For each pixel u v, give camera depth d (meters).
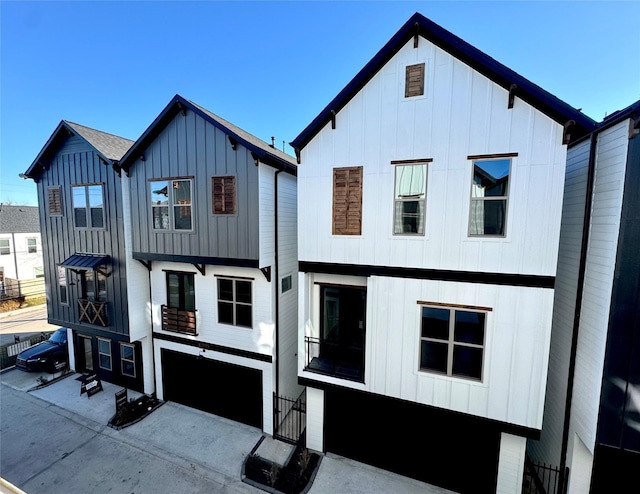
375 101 7.09
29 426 9.80
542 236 6.07
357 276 8.16
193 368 10.83
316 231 7.84
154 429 9.74
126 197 10.28
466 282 6.64
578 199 6.79
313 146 7.71
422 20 6.36
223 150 8.84
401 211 7.11
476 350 6.79
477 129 6.35
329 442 8.67
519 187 6.14
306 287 8.23
